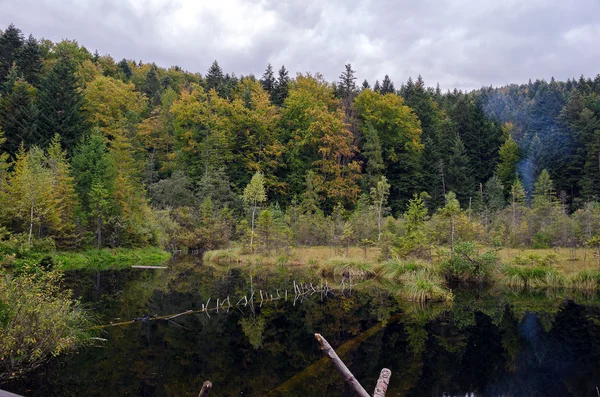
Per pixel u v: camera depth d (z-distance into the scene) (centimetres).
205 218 3303
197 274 2030
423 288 1423
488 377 727
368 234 2686
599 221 2473
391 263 1873
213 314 1168
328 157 4644
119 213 2831
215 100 4988
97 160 2830
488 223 2905
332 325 1068
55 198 2431
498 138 5491
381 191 3039
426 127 5634
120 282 1723
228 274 2036
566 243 2472
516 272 1691
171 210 3588
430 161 4891
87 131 3828
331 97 5600
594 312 1232
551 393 657
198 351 830
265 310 1236
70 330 824
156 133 5159
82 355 782
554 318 1160
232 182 4459
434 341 941
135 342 877
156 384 652
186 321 1079
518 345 914
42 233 2316
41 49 6006
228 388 641
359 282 1769
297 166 4594
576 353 859
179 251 3300
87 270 2073
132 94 5525
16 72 4212
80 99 3888
